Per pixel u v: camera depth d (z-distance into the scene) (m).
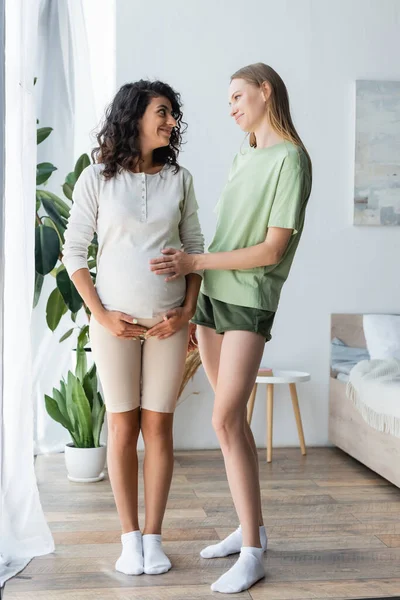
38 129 3.22
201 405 3.99
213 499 2.99
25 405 2.28
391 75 4.09
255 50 3.99
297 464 3.66
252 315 2.16
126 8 3.89
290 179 2.12
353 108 4.06
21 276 2.24
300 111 4.04
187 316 2.19
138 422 2.27
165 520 2.70
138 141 2.14
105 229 2.15
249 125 2.24
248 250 2.13
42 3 3.32
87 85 3.30
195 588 2.06
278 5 3.99
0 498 1.97
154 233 2.14
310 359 4.08
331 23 4.04
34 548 2.30
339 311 4.10
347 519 2.74
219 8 3.95
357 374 3.57
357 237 4.10
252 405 3.85
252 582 2.07
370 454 3.38
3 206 1.83
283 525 2.66
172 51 3.93
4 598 1.98
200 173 3.97
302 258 4.07
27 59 2.31
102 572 2.17
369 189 4.07
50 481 3.25
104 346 2.17
